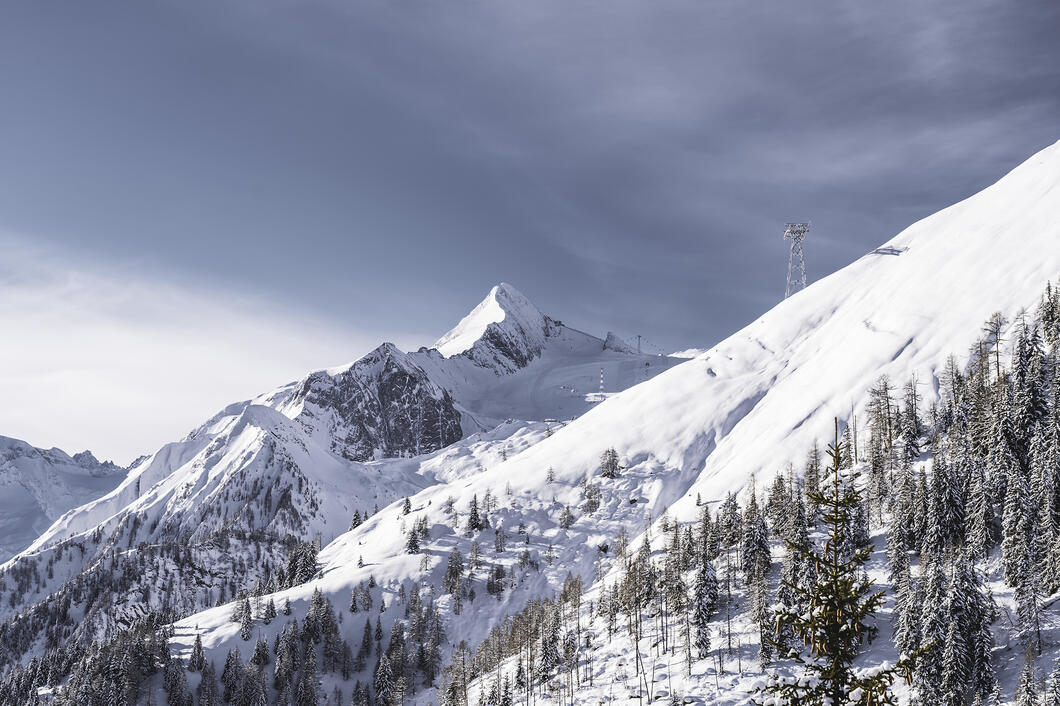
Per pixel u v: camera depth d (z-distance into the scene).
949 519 125.94
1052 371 144.62
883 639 112.12
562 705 138.12
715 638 136.50
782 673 119.12
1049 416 129.62
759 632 126.81
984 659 94.06
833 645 19.42
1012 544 115.00
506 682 148.88
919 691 96.62
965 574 97.94
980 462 136.12
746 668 124.56
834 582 19.75
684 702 118.94
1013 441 132.75
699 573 141.12
